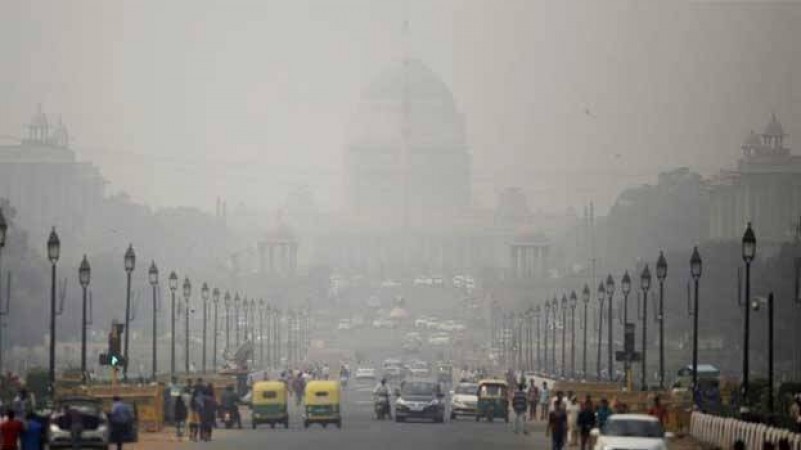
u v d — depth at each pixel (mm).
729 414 185875
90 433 163875
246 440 197500
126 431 171000
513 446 190250
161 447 184250
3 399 194000
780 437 151500
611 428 152875
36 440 148875
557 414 179250
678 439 194125
